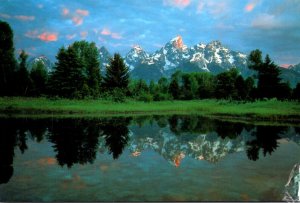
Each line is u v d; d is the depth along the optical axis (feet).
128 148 35.27
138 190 19.67
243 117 87.61
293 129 56.54
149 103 160.35
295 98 132.16
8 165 26.30
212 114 102.12
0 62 123.65
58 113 93.61
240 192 19.49
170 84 256.11
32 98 129.90
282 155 31.76
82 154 31.27
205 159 29.73
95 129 53.01
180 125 64.23
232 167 26.03
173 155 31.53
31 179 22.09
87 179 22.09
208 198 18.34
